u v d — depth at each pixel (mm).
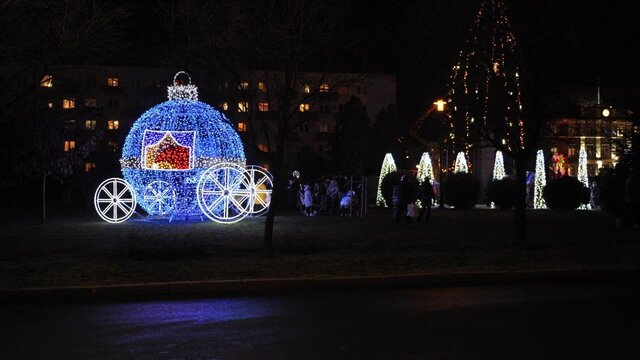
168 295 11367
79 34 13930
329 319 9133
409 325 8656
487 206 34906
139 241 16141
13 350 7508
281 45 14688
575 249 16016
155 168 23625
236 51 14992
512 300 10555
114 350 7449
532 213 30281
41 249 15922
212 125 24359
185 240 17000
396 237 18953
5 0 12594
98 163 46875
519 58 16000
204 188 24188
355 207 28969
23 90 16203
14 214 30578
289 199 34312
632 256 14797
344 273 12602
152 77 61781
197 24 15453
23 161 24766
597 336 7895
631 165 22094
